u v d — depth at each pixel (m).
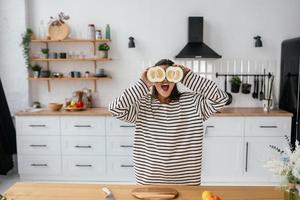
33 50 3.89
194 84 1.56
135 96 1.52
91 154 3.49
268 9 3.80
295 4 3.79
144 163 1.58
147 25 3.85
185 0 3.80
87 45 3.90
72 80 3.96
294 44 3.42
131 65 3.92
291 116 3.35
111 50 3.90
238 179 3.44
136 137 1.60
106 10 3.83
